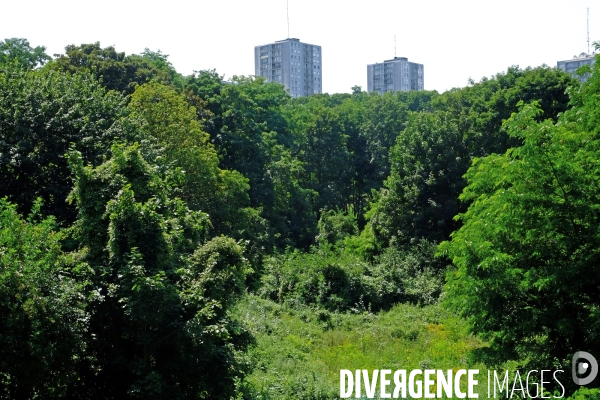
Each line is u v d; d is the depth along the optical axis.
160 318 13.55
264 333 23.61
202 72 53.62
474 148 41.09
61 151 22.84
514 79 44.88
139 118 27.48
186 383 14.48
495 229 13.85
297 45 172.38
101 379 14.09
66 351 12.51
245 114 50.97
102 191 14.64
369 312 29.47
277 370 19.28
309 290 31.42
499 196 13.71
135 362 13.48
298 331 25.05
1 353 11.55
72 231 16.00
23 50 47.72
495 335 15.34
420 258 36.09
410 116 65.88
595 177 12.98
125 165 15.25
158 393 13.10
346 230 49.69
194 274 15.42
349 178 64.69
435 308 29.05
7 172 22.06
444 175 39.25
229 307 15.76
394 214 41.09
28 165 22.12
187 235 17.02
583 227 13.23
